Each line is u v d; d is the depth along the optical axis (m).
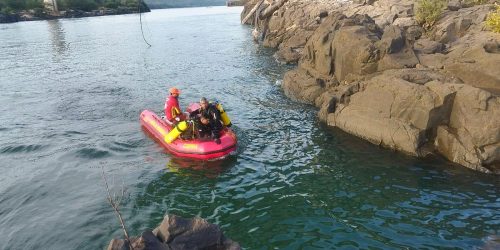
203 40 37.97
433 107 10.54
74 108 16.31
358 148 11.42
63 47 37.22
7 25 68.62
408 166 10.19
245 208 8.62
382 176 9.75
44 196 9.32
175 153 11.46
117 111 15.77
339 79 15.83
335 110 13.51
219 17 69.88
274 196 9.06
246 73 22.14
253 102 16.31
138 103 16.88
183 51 31.55
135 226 8.05
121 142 12.47
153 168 10.67
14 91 19.73
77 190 9.56
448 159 10.43
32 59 30.41
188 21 63.16
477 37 15.71
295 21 31.91
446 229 7.57
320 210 8.42
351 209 8.41
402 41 14.52
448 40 17.25
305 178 9.84
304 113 14.65
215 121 11.40
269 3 37.94
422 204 8.46
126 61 28.00
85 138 12.88
